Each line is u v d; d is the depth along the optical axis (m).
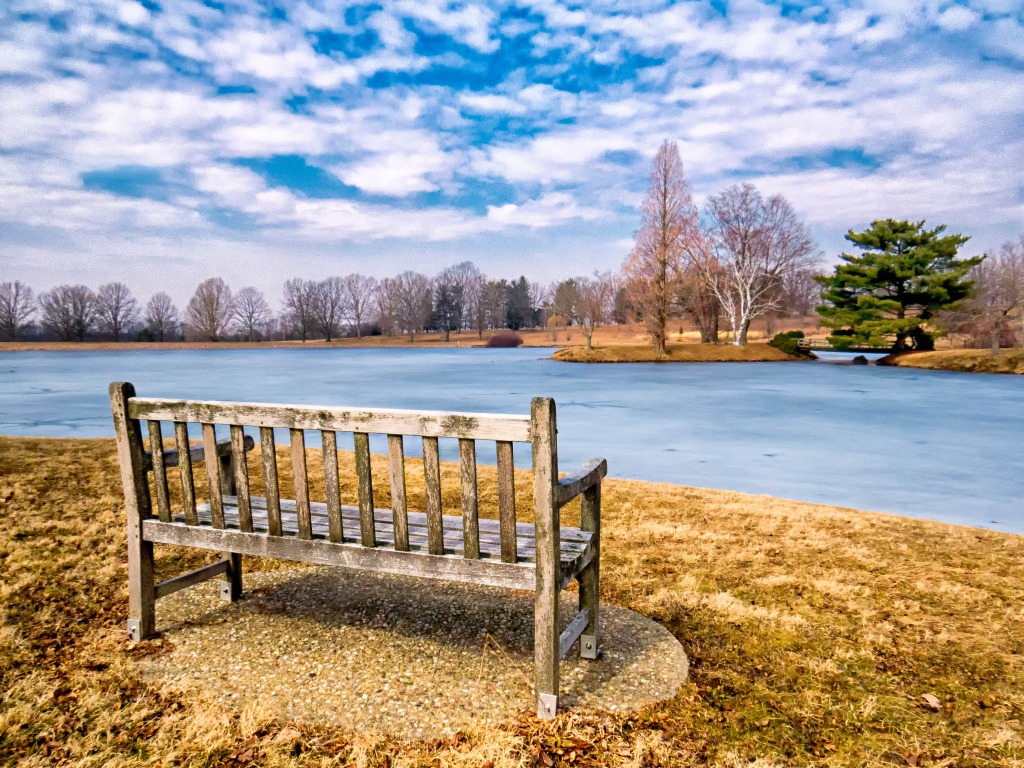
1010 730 2.66
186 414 3.09
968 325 45.84
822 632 3.64
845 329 49.94
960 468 10.70
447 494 7.27
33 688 2.85
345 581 4.21
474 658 3.11
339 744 2.46
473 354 66.69
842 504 8.23
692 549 5.29
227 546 3.12
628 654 3.24
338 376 34.19
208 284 118.19
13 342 103.12
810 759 2.44
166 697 2.79
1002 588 4.41
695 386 27.47
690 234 49.19
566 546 2.88
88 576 4.29
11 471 7.76
